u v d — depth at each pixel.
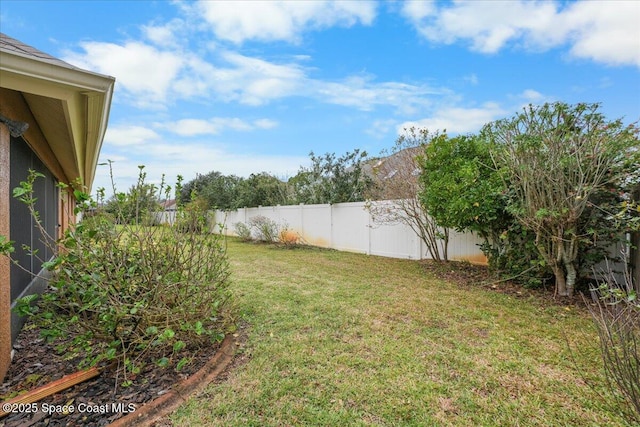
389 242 9.75
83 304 2.87
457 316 4.29
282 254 10.45
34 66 2.23
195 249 3.61
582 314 4.29
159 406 2.43
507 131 5.21
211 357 3.17
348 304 4.83
